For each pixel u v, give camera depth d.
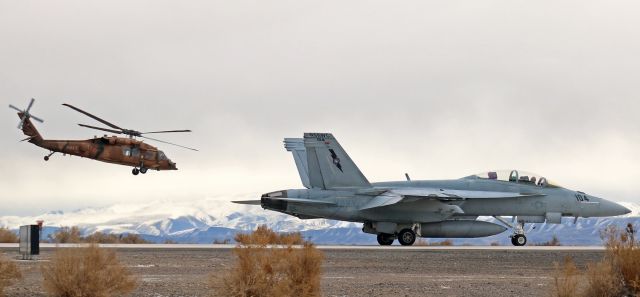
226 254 91.38
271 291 46.12
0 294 48.69
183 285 56.47
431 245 128.12
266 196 123.06
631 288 49.28
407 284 59.94
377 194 123.19
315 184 124.25
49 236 130.75
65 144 174.88
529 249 109.25
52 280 46.25
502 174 132.12
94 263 47.06
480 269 75.00
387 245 127.81
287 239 49.69
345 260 84.12
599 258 89.94
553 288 53.91
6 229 140.62
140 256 87.31
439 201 123.50
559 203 131.50
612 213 133.88
